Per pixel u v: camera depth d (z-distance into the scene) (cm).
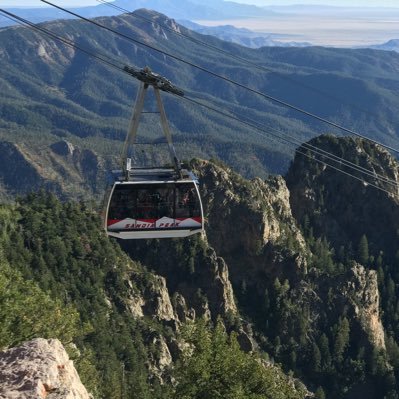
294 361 13250
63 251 12812
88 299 11844
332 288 14425
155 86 4756
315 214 17150
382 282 16025
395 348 14550
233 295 14100
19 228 13300
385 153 18262
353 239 17138
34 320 4700
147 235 5222
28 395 2008
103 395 8450
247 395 4291
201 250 13838
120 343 10931
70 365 2370
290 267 14450
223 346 4612
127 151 4991
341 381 13350
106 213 5131
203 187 14712
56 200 15225
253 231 14512
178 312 13025
